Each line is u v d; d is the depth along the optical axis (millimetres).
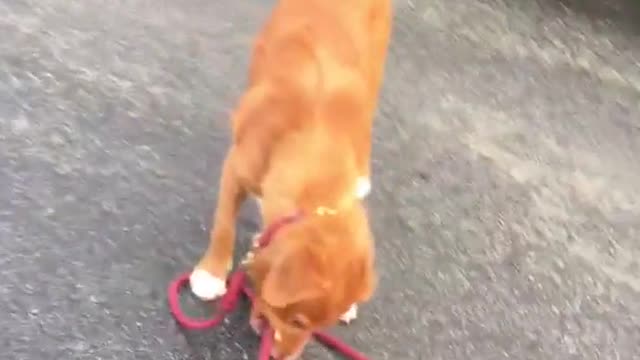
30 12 1628
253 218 1466
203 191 1479
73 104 1524
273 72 1214
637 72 1896
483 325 1459
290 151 1146
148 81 1587
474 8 1908
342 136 1155
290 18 1258
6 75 1531
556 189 1657
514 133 1721
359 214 1108
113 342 1306
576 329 1488
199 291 1364
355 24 1248
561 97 1807
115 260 1378
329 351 1376
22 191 1409
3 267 1333
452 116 1709
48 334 1292
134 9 1685
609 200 1669
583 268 1562
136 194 1447
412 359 1402
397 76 1737
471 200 1600
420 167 1614
